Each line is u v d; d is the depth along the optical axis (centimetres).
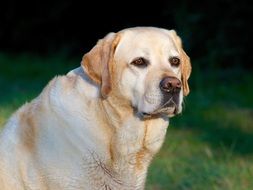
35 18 2853
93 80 712
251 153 1277
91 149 710
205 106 1666
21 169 727
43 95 738
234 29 2106
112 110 715
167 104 704
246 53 2114
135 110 717
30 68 2469
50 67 2473
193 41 2150
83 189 712
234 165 1138
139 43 714
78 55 2780
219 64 2109
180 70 739
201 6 2152
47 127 716
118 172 724
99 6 2725
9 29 2919
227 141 1377
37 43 2897
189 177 1059
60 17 2794
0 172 738
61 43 2830
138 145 727
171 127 1485
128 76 712
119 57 716
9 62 2633
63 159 706
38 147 717
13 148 736
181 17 2158
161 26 2612
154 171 1088
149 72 709
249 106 1694
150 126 728
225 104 1711
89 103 713
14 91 1869
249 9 2100
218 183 1038
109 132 717
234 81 2005
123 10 2692
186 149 1306
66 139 707
